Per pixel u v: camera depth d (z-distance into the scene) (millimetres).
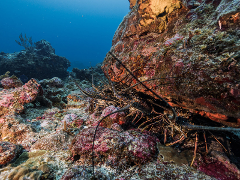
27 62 13750
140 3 3637
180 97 2248
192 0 3014
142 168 2334
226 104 1725
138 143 2570
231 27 1963
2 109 4066
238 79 1647
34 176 2049
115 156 2402
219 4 2453
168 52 2604
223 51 1889
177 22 3170
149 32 3822
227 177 2119
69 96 7102
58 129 3838
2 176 2045
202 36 2240
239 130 1724
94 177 1959
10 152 2537
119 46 4852
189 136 3020
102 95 4316
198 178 2105
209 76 1860
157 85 2646
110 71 4574
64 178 1911
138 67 3260
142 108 3256
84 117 4770
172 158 2510
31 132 3410
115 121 3471
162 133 3357
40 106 5453
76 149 2609
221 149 2666
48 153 2770
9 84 6258
